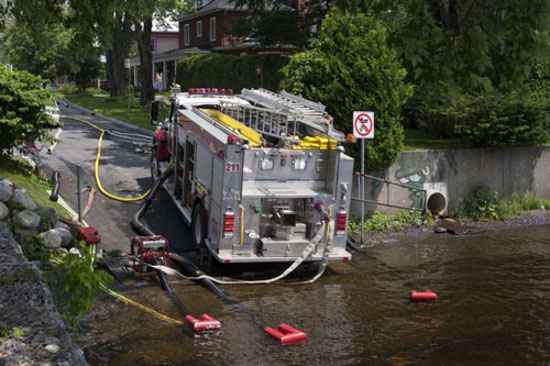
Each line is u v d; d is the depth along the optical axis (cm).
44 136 1441
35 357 564
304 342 820
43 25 1352
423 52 995
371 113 1313
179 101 1441
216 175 1074
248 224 1057
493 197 1653
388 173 1524
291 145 1087
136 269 1067
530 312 952
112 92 4816
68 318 735
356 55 1436
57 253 1059
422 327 886
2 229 978
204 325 847
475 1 965
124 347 787
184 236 1280
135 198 1481
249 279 1094
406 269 1173
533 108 1647
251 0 2877
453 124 1727
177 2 3441
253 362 755
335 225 1108
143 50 3747
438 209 1623
